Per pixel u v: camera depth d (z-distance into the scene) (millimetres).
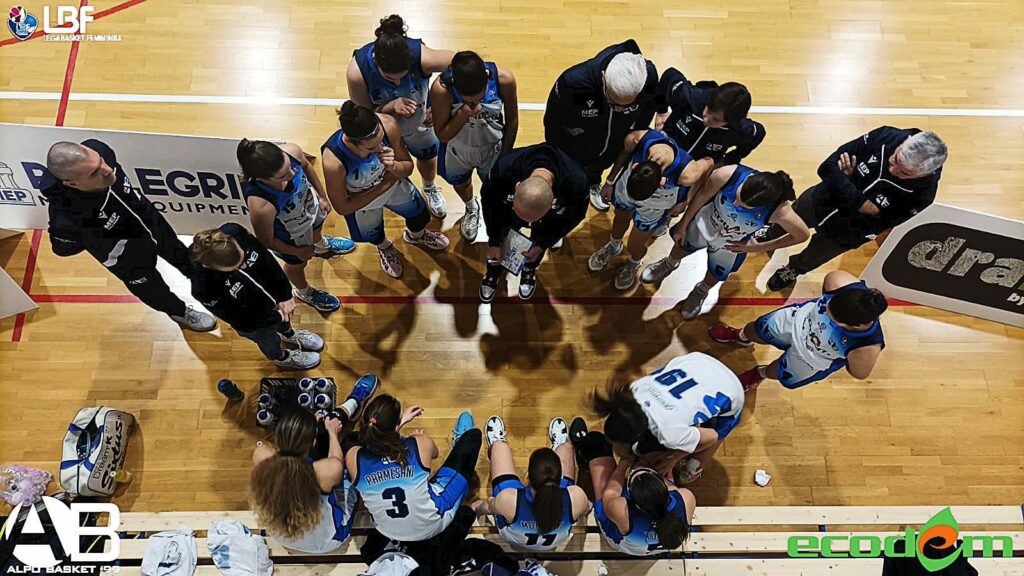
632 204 4195
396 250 5281
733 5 6211
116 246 3965
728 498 4629
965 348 5070
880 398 4910
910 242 4609
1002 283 4789
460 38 5945
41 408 4684
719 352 5031
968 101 5871
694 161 3928
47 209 4699
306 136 5543
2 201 4637
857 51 6051
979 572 4340
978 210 5477
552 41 5980
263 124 5559
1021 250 4484
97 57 5691
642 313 5133
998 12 6246
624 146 4145
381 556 3963
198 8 5926
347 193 4008
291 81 5715
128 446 4594
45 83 5574
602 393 4840
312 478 3322
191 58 5734
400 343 4969
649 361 4984
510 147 4551
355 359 4906
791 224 3824
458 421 4625
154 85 5621
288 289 4062
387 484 3562
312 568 4191
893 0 6246
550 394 4855
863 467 4727
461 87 3668
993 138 5719
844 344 3727
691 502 3652
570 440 4609
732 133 4125
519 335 5027
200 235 3305
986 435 4824
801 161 5609
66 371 4789
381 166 3939
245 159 3393
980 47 6090
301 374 4859
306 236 4215
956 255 4652
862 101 5852
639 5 6180
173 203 4738
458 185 4855
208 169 4457
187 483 4527
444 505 3787
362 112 3500
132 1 5902
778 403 4883
